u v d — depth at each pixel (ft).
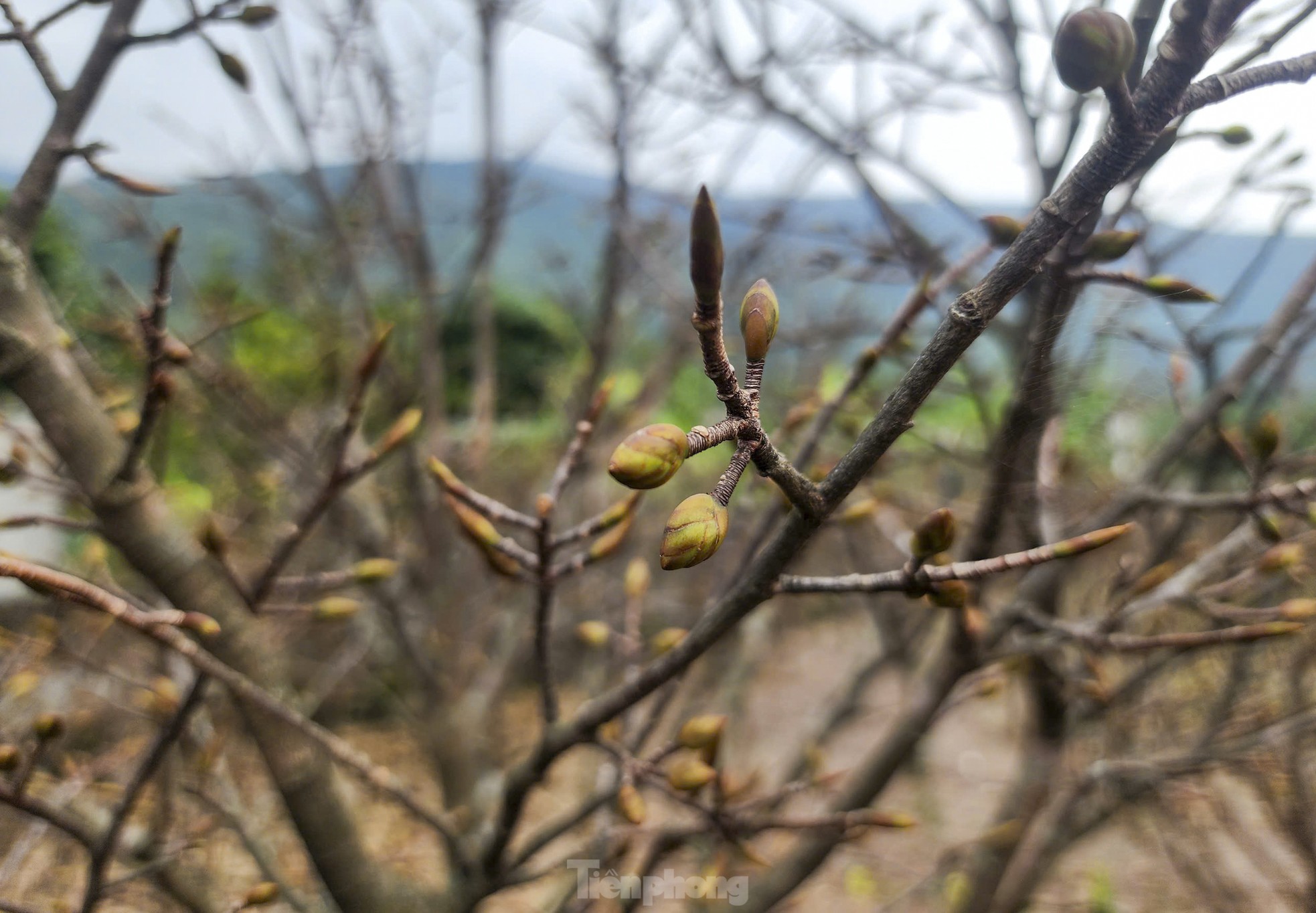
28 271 0.94
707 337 0.53
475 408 2.95
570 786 3.23
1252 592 1.69
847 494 0.63
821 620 4.47
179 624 0.86
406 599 3.11
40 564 0.84
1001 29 1.47
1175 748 1.85
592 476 2.94
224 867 1.86
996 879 1.80
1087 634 1.26
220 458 3.19
